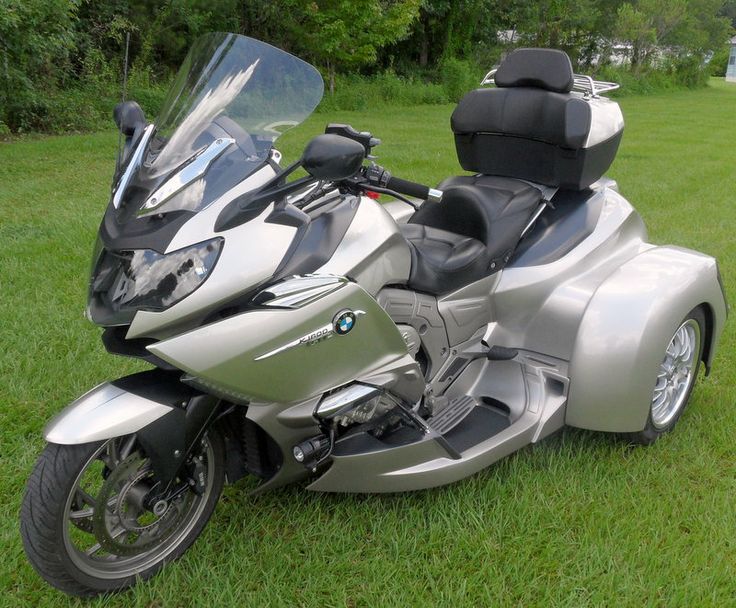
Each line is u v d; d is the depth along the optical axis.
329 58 20.52
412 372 2.72
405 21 20.69
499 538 2.64
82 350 3.88
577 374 3.06
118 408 2.21
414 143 12.25
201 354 2.17
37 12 11.35
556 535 2.66
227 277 2.19
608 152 3.53
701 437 3.34
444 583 2.43
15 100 11.98
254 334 2.24
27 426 3.19
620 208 3.64
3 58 11.55
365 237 2.56
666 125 18.45
